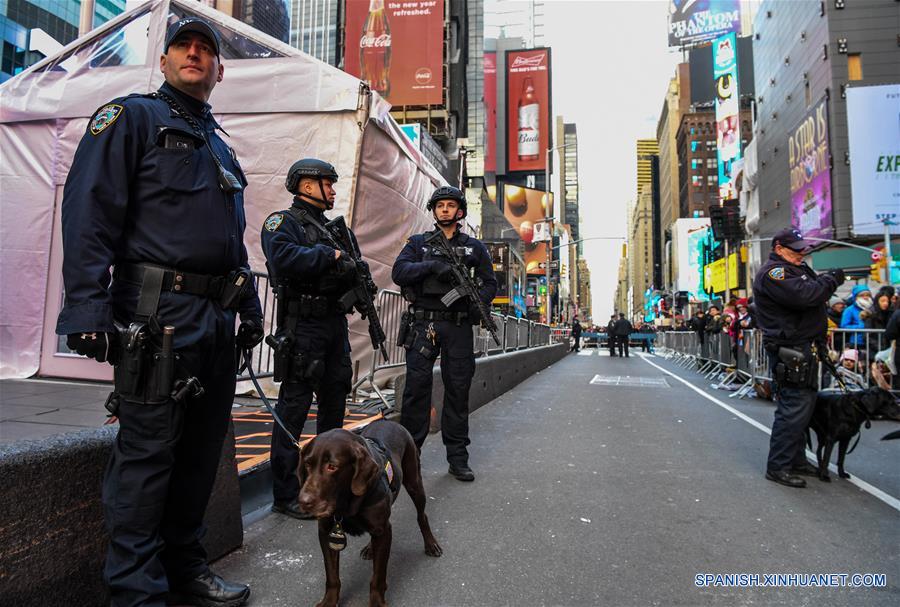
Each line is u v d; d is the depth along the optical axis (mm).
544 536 3451
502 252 38969
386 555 2494
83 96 7684
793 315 4598
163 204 2240
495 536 3441
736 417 7910
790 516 3863
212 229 2336
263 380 6719
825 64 45219
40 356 7570
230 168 2590
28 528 2023
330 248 3512
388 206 8109
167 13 7598
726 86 80812
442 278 4508
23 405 5484
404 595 2672
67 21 58281
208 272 2340
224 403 2568
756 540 3430
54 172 7727
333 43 64688
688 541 3400
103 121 2152
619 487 4492
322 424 3842
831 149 44031
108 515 2164
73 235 2039
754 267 64938
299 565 2961
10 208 7793
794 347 4590
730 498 4242
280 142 7426
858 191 42531
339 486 2117
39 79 7938
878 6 43906
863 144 42625
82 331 1978
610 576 2916
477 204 42281
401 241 8547
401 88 39250
